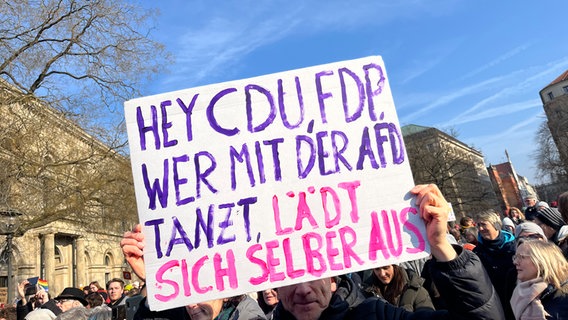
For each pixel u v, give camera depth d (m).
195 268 2.25
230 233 2.29
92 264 38.09
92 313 4.47
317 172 2.34
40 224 15.29
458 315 1.80
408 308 3.33
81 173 15.93
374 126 2.38
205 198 2.34
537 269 2.87
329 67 2.48
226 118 2.45
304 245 2.24
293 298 2.18
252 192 2.34
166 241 2.30
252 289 2.20
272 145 2.39
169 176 2.38
